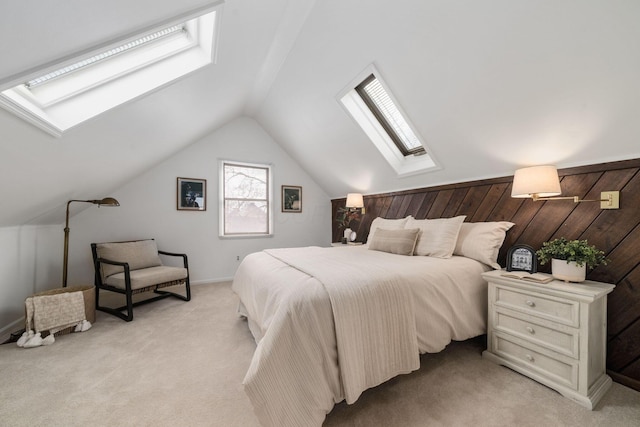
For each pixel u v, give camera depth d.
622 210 1.60
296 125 3.65
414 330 1.47
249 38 2.07
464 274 1.88
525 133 1.88
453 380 1.56
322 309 1.28
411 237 2.45
